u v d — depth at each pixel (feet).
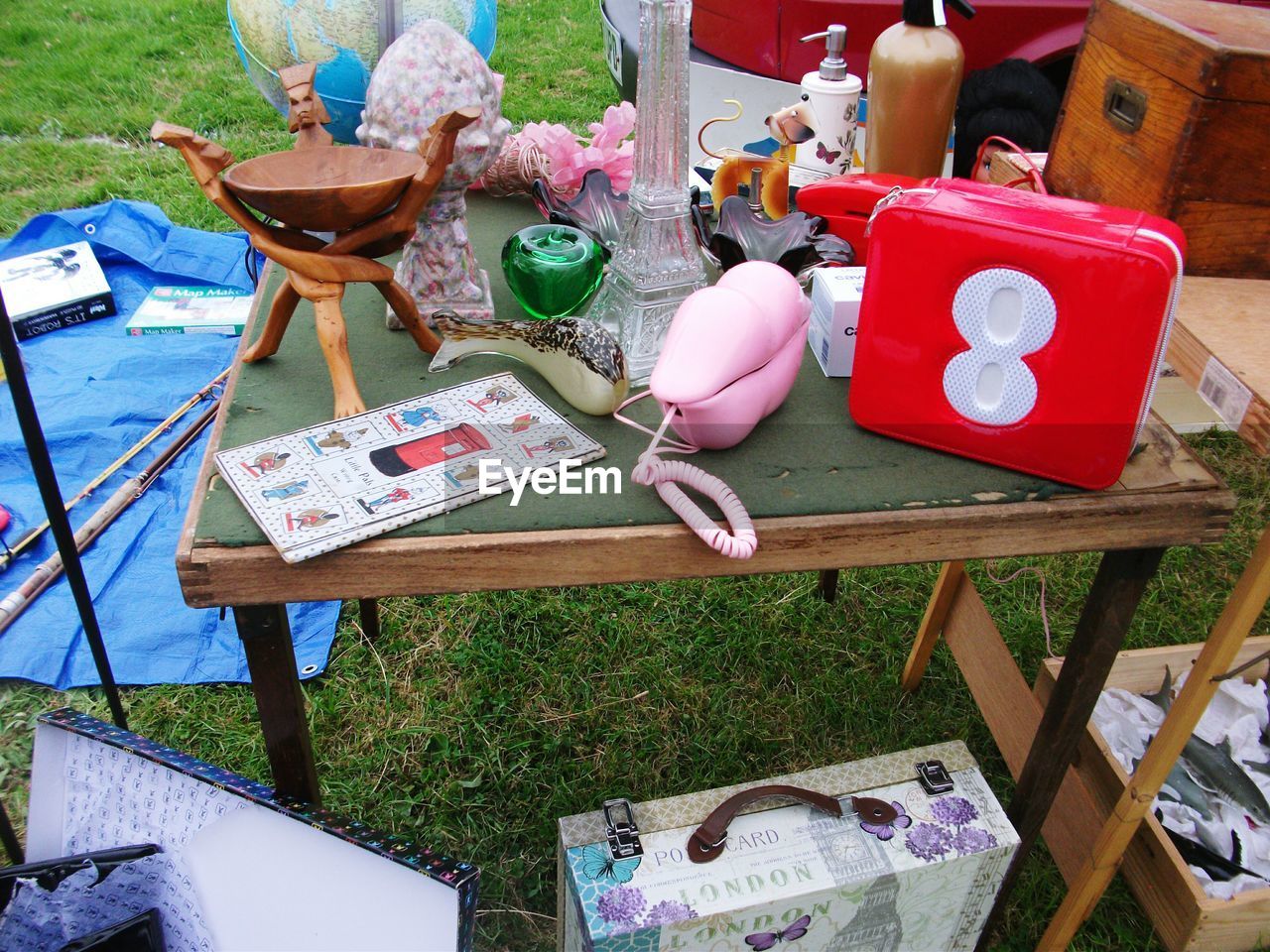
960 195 2.73
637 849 3.19
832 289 3.25
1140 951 4.01
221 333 7.42
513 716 5.00
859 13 6.35
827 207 3.76
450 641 5.41
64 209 9.16
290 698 2.94
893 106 3.92
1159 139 3.03
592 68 12.78
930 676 5.27
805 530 2.68
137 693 5.06
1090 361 2.57
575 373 3.04
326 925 3.10
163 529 5.86
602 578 2.72
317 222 2.89
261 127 11.05
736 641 5.43
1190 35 2.84
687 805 3.35
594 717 4.99
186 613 5.38
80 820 3.20
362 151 3.15
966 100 5.49
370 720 4.96
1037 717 3.89
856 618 5.63
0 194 9.55
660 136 3.13
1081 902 3.70
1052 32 6.66
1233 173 2.90
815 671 5.30
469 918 2.99
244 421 3.06
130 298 7.89
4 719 4.88
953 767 3.54
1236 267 3.08
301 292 3.05
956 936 3.65
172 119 11.12
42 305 7.39
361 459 2.84
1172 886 3.85
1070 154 3.69
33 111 11.30
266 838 3.01
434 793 4.60
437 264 3.51
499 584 2.68
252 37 4.39
